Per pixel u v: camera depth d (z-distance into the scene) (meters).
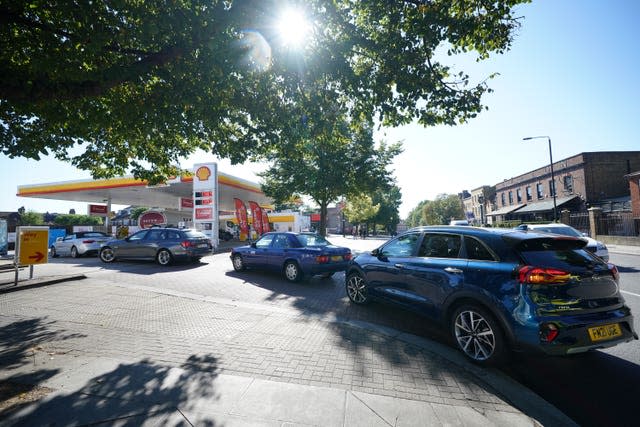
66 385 2.98
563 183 28.75
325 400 2.78
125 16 4.45
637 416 2.83
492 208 42.84
